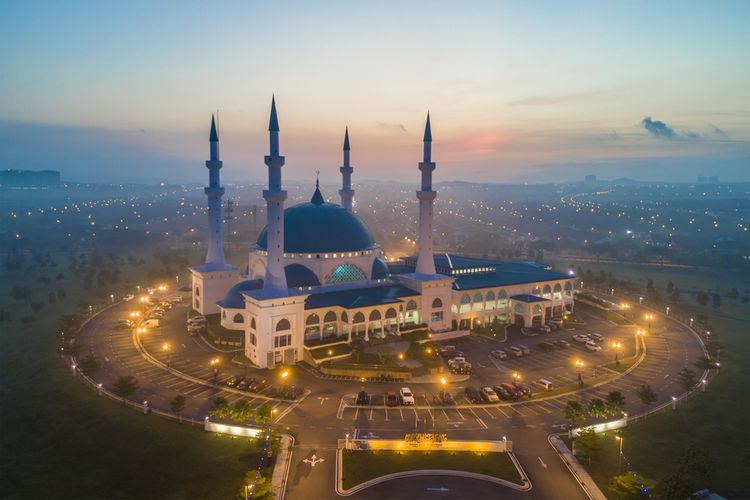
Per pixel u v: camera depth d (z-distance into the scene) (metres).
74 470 77.94
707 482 74.50
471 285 155.75
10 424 92.75
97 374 112.12
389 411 95.12
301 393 103.25
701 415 95.81
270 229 120.50
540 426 89.81
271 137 119.44
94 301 183.75
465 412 95.19
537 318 159.50
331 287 144.50
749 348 139.75
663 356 130.75
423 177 148.75
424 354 124.50
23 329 151.38
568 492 70.31
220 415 86.88
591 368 120.62
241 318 137.88
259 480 66.31
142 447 81.81
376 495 68.69
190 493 70.94
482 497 68.56
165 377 110.94
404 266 188.00
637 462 78.75
